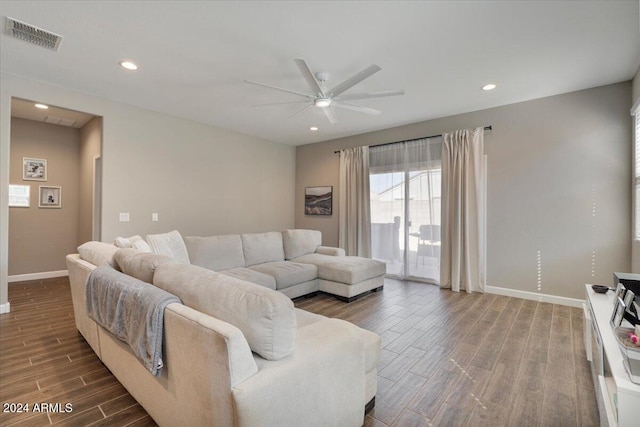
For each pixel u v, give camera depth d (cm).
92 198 486
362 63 297
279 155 646
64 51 277
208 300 134
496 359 235
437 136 472
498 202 420
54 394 187
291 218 675
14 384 198
